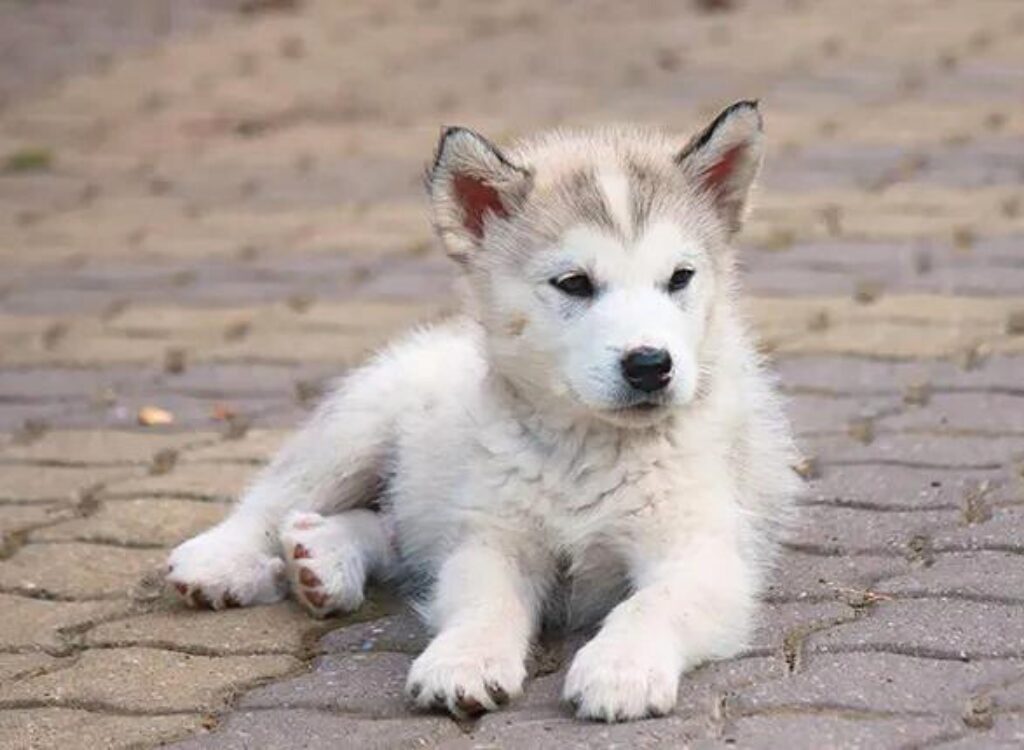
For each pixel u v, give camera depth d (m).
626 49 17.47
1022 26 17.39
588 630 6.57
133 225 13.01
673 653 5.64
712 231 6.63
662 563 6.18
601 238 6.30
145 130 15.39
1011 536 6.86
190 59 17.67
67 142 15.12
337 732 5.56
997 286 10.45
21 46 18.28
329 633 6.49
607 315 6.18
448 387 7.07
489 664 5.66
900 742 5.18
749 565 6.35
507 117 14.95
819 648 5.91
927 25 17.77
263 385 9.72
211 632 6.52
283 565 6.85
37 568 7.19
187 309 11.15
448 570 6.34
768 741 5.23
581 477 6.34
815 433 8.32
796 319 10.09
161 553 7.34
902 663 5.74
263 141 14.98
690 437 6.37
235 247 12.40
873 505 7.35
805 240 11.63
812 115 14.64
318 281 11.58
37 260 12.28
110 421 9.24
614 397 6.04
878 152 13.50
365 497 7.38
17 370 10.15
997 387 8.77
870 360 9.34
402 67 17.14
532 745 5.32
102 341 10.60
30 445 8.90
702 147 6.66
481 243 6.67
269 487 7.33
